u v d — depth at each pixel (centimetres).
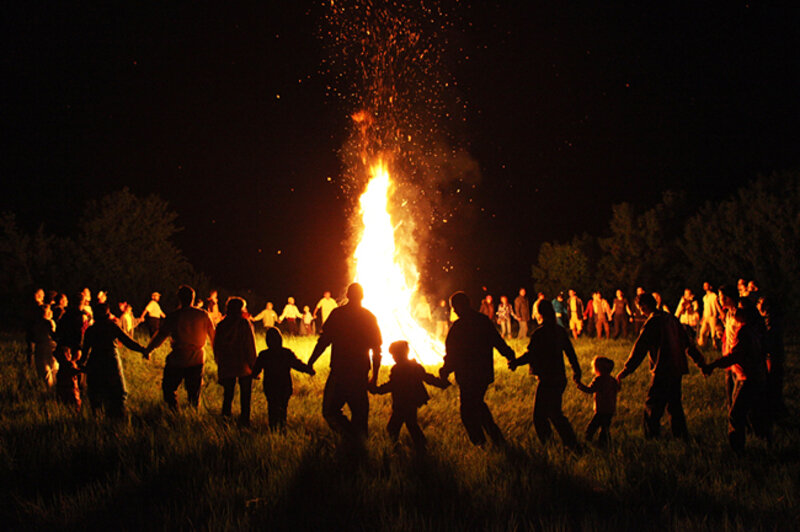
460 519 487
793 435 785
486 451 666
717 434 805
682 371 765
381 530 462
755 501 534
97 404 814
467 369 734
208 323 893
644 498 544
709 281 2841
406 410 729
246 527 459
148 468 582
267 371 826
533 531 461
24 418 793
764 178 2788
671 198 3297
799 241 2570
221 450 638
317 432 792
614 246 3272
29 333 1106
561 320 2488
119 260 3412
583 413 995
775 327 831
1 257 3088
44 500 537
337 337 716
